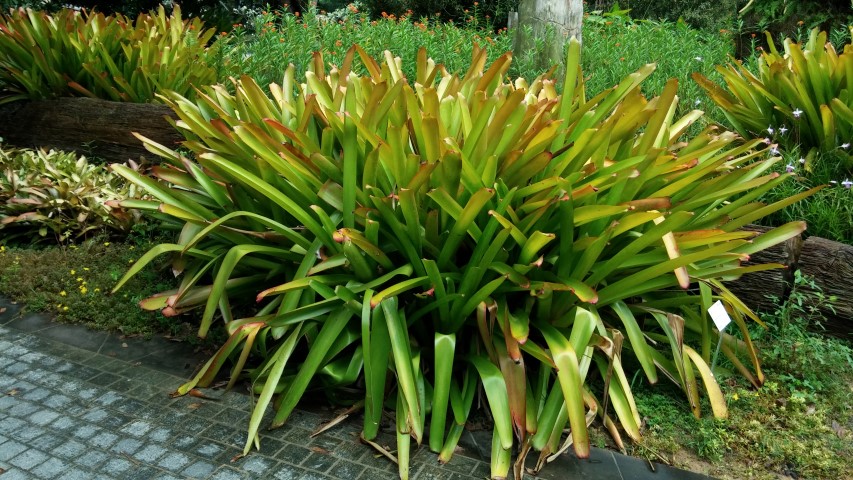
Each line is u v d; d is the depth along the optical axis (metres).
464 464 2.45
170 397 2.85
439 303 2.64
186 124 3.37
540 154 2.58
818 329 3.41
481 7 11.12
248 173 2.77
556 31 6.00
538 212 2.60
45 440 2.52
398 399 2.56
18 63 6.17
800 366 3.05
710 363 3.10
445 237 2.79
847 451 2.59
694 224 3.03
